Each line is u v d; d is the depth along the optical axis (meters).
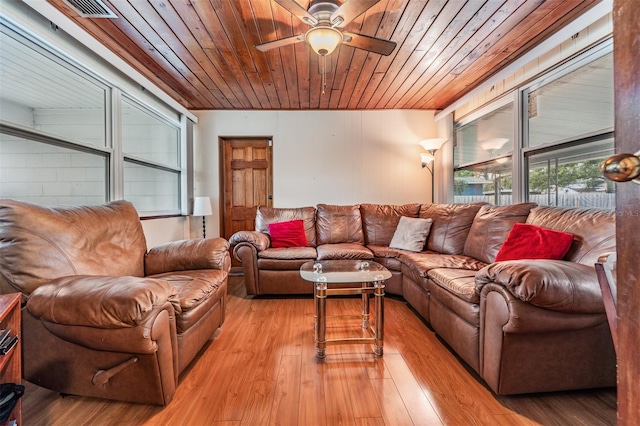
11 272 1.40
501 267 1.46
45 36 1.91
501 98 3.09
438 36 2.33
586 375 1.45
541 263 1.43
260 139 4.28
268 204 4.30
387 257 3.10
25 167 2.04
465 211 3.06
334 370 1.74
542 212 2.19
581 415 1.36
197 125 4.15
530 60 2.53
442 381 1.63
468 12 2.03
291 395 1.51
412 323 2.43
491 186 3.36
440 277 2.05
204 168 4.17
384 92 3.56
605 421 1.32
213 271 2.13
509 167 3.07
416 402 1.46
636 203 0.42
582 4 1.96
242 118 4.18
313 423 1.32
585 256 1.67
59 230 1.60
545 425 1.30
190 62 2.76
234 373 1.71
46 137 2.07
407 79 3.17
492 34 2.31
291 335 2.21
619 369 0.45
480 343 1.58
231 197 4.30
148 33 2.27
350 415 1.37
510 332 1.38
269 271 3.04
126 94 2.82
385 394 1.52
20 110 2.10
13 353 1.11
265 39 2.36
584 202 2.26
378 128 4.23
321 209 3.83
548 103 2.56
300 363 1.82
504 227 2.42
